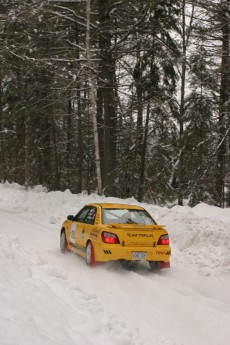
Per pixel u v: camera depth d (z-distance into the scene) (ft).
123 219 31.04
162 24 74.18
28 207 68.33
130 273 29.07
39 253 34.27
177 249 37.24
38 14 66.90
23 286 20.90
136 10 67.97
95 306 20.89
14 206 71.61
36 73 84.58
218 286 27.63
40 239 42.01
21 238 41.73
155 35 68.59
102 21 68.44
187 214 44.83
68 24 77.61
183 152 79.00
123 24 70.33
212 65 71.20
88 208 34.19
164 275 29.84
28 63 73.15
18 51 74.79
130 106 79.20
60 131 109.50
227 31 66.59
